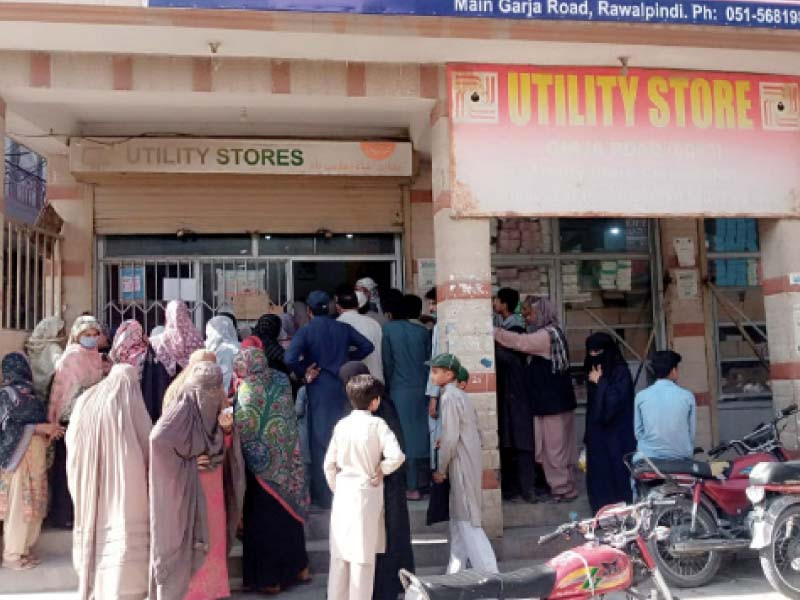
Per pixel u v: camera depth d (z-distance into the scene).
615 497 6.64
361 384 4.95
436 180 6.70
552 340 7.07
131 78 6.20
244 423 5.53
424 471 6.95
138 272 8.32
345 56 6.33
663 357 6.22
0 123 6.27
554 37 6.02
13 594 5.56
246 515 5.59
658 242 9.17
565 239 9.18
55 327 6.53
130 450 4.99
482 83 6.54
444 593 3.58
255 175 8.12
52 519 6.14
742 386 9.27
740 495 5.77
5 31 5.68
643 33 6.09
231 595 5.57
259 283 8.51
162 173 7.87
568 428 7.12
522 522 6.82
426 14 5.70
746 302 9.34
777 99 6.96
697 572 5.72
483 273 6.48
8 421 5.60
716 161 6.80
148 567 4.93
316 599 5.45
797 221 6.96
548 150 6.57
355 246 8.66
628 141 6.68
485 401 6.41
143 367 5.98
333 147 8.04
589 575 3.90
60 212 8.13
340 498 4.82
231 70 6.32
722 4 5.99
